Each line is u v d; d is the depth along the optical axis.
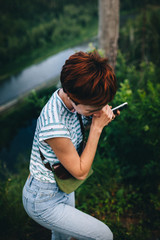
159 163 2.35
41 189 1.15
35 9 19.11
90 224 1.19
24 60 14.30
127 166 2.46
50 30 16.92
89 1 21.19
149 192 2.36
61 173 1.11
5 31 15.93
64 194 1.23
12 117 8.01
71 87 0.87
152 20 5.91
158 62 4.73
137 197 2.33
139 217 2.14
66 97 1.01
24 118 7.90
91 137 1.08
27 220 1.96
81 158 1.07
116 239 1.83
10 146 6.77
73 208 1.23
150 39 5.23
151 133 2.16
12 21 16.97
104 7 3.45
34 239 1.88
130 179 2.52
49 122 1.00
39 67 12.95
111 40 3.62
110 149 2.54
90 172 1.32
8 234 1.88
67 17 19.17
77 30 17.28
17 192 2.07
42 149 1.07
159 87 2.33
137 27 6.07
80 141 1.19
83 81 0.84
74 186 1.20
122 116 2.13
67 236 1.50
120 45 5.46
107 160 2.50
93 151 1.08
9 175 2.44
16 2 18.39
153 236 1.95
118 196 2.27
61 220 1.18
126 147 2.39
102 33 3.63
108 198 2.28
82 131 1.16
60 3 20.22
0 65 13.82
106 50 3.69
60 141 1.00
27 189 1.19
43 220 1.19
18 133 7.33
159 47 5.18
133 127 2.24
